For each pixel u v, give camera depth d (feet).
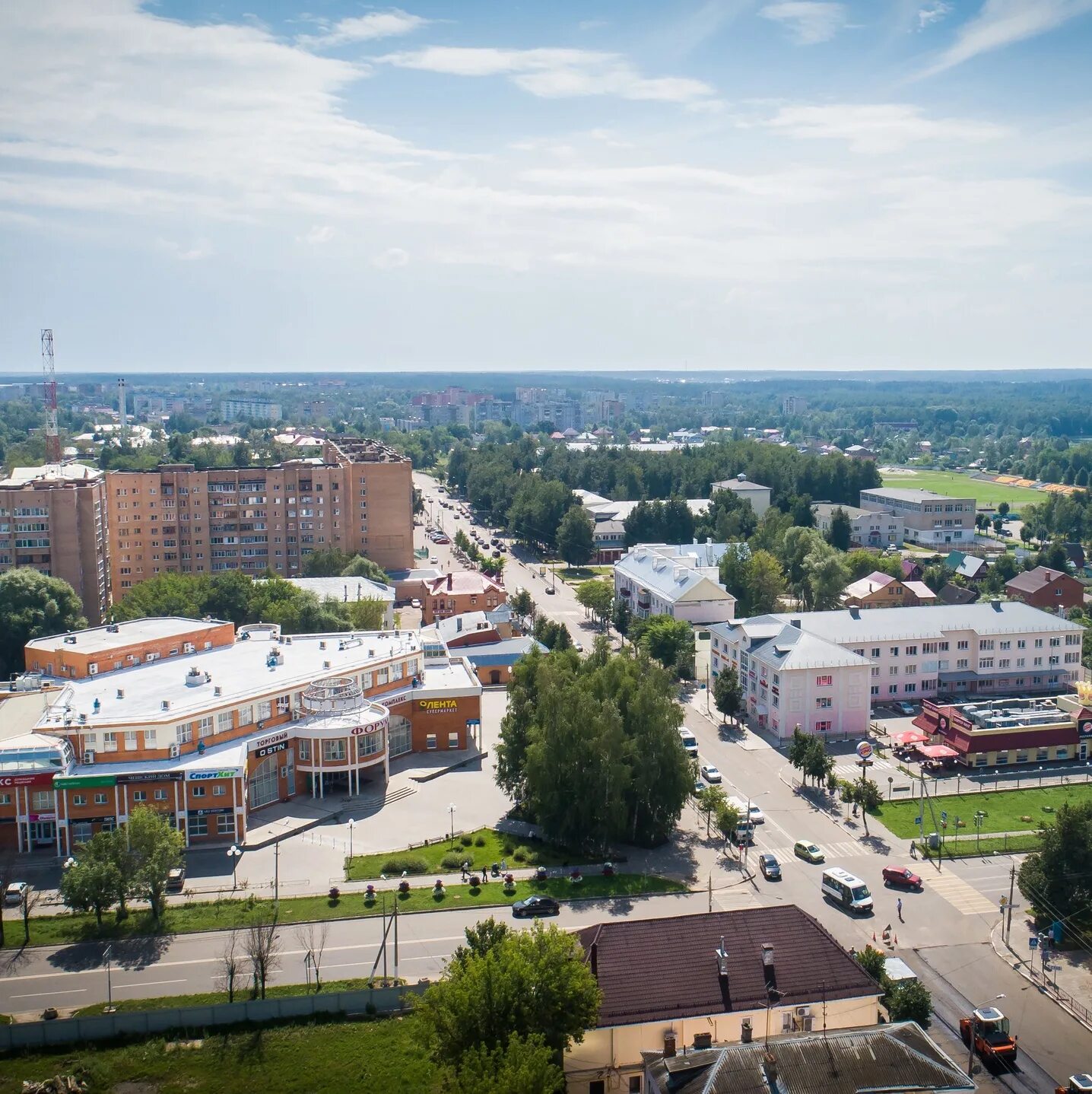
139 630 556.92
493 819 453.17
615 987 264.11
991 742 503.61
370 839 430.20
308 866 403.75
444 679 560.61
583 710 417.28
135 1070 281.13
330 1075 279.28
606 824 407.64
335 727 469.16
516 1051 229.66
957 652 608.60
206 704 449.89
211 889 383.65
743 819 434.30
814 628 599.57
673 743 418.92
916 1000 288.10
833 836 428.15
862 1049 238.48
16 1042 289.33
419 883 389.60
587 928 286.66
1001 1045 284.41
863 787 440.86
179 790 417.28
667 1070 240.53
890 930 353.10
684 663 646.74
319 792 473.67
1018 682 615.16
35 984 318.45
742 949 274.77
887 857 408.87
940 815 448.65
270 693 473.26
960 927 355.97
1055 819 435.12
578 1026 249.55
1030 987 321.11
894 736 542.98
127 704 451.94
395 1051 288.30
